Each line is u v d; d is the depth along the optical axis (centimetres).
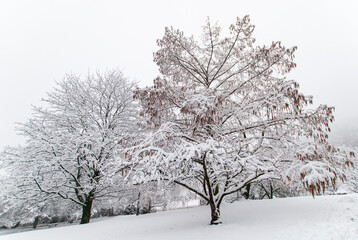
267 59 630
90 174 1073
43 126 1063
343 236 405
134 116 1259
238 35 741
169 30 750
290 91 510
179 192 1182
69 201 1164
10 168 1021
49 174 1012
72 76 1298
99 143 1034
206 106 498
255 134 752
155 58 759
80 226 820
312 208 631
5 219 1898
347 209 568
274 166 528
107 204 1358
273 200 817
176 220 720
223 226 543
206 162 534
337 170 457
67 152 996
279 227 483
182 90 664
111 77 1341
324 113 516
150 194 1157
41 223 2200
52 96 1219
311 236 415
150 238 523
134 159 511
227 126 813
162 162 455
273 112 578
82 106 1246
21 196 988
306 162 466
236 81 828
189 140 684
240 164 499
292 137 631
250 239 425
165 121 683
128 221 813
